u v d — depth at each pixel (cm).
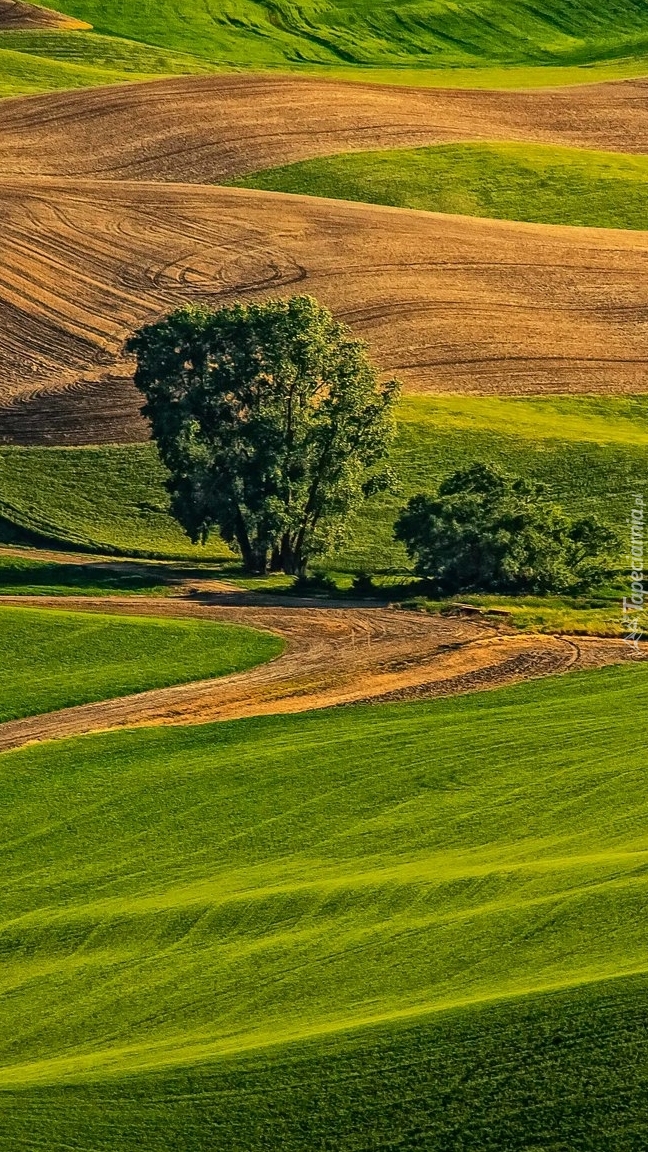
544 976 13262
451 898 15012
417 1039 12312
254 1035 12800
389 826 17112
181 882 15988
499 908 14600
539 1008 12531
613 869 15325
